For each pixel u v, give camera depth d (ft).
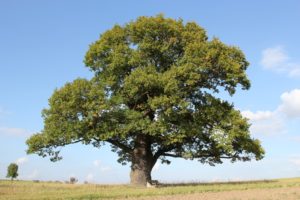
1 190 104.06
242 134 131.64
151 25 136.05
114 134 129.59
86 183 142.41
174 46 138.10
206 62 131.44
